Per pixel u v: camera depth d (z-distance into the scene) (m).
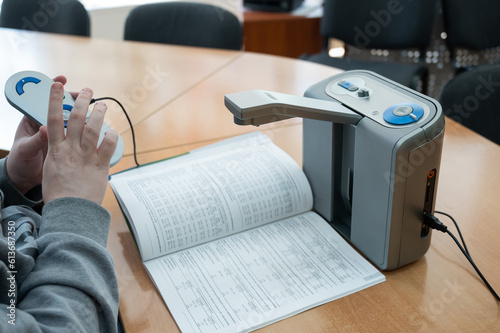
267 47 2.69
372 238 0.74
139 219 0.75
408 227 0.71
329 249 0.78
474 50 2.37
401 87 0.78
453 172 0.97
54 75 1.49
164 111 1.27
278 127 1.17
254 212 0.81
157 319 0.66
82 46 1.75
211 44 1.85
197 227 0.78
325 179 0.82
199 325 0.65
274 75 1.49
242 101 0.67
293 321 0.66
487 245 0.79
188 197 0.80
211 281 0.72
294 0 2.68
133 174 0.89
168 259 0.76
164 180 0.84
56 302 0.57
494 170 0.98
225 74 1.51
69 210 0.64
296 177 0.86
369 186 0.72
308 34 2.70
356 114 0.72
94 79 1.47
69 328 0.55
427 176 0.69
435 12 2.16
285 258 0.76
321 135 0.79
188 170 0.87
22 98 0.82
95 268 0.63
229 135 1.14
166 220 0.76
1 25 2.05
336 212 0.85
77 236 0.62
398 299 0.69
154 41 1.92
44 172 0.66
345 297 0.69
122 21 3.10
